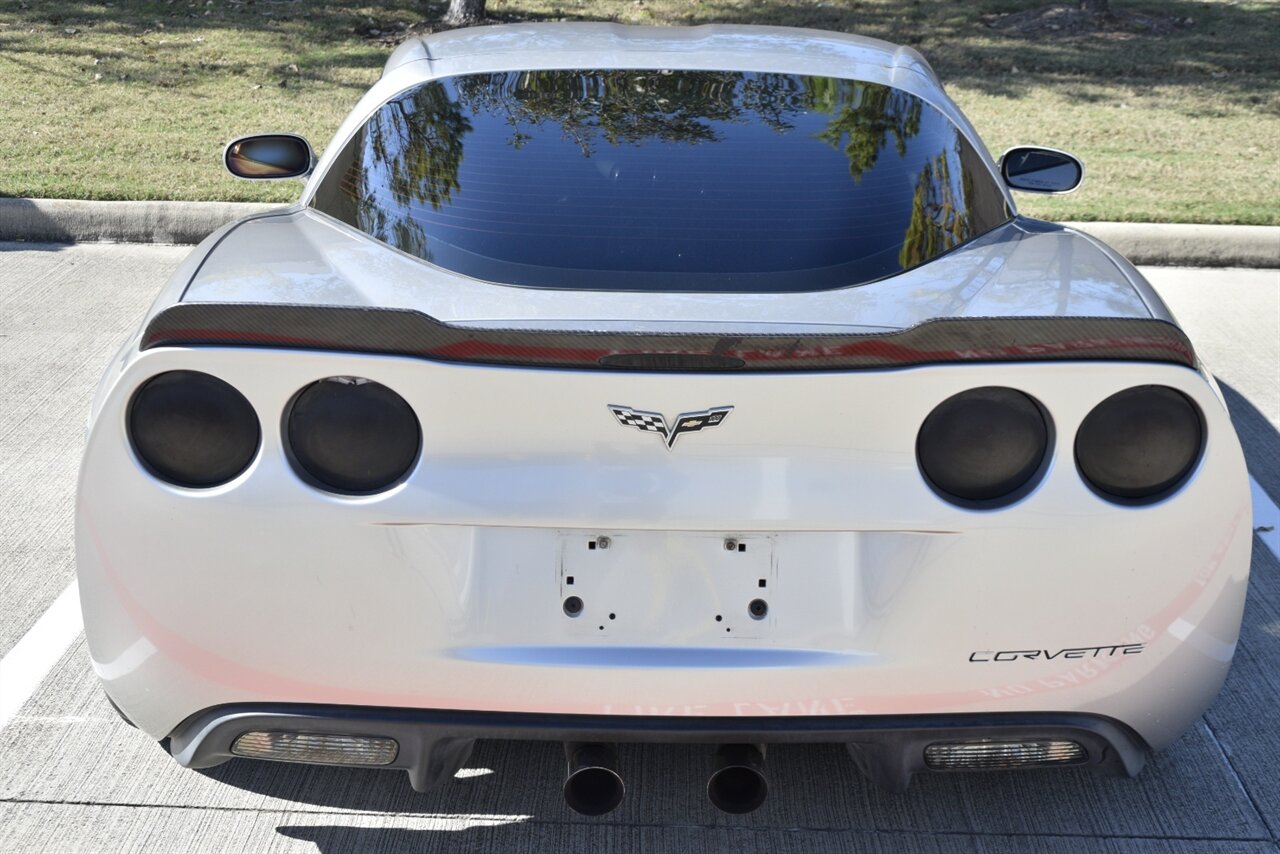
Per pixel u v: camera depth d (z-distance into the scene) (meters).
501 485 2.22
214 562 2.26
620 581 2.28
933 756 2.39
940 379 2.18
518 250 2.57
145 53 11.24
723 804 2.39
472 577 2.26
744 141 2.89
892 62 3.34
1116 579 2.29
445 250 2.59
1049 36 13.59
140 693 2.40
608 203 2.69
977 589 2.26
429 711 2.32
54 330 5.78
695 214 2.66
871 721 2.33
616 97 3.04
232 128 8.98
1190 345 2.31
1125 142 9.54
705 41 3.43
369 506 2.22
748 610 2.29
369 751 2.37
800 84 3.14
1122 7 15.12
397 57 3.42
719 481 2.22
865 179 2.80
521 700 2.29
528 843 2.70
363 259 2.60
